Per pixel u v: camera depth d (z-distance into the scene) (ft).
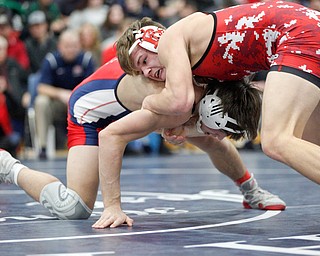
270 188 30.66
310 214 20.89
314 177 15.89
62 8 71.36
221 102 18.35
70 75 53.93
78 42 53.83
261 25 17.57
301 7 17.63
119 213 18.47
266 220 19.43
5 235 16.80
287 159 16.11
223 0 68.59
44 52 61.36
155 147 62.59
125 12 68.59
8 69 55.77
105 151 18.56
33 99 55.83
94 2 69.77
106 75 20.75
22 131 56.34
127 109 20.44
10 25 61.77
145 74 18.67
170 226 18.17
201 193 28.66
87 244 15.08
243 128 18.71
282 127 16.25
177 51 17.60
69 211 20.18
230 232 16.89
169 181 35.19
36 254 13.84
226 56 17.95
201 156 60.59
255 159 54.65
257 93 18.92
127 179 36.60
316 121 19.62
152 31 18.49
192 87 17.43
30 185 21.17
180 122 18.53
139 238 15.92
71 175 20.49
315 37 16.79
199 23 18.12
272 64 17.03
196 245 14.78
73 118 21.17
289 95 16.33
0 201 26.20
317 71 16.67
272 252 13.76
